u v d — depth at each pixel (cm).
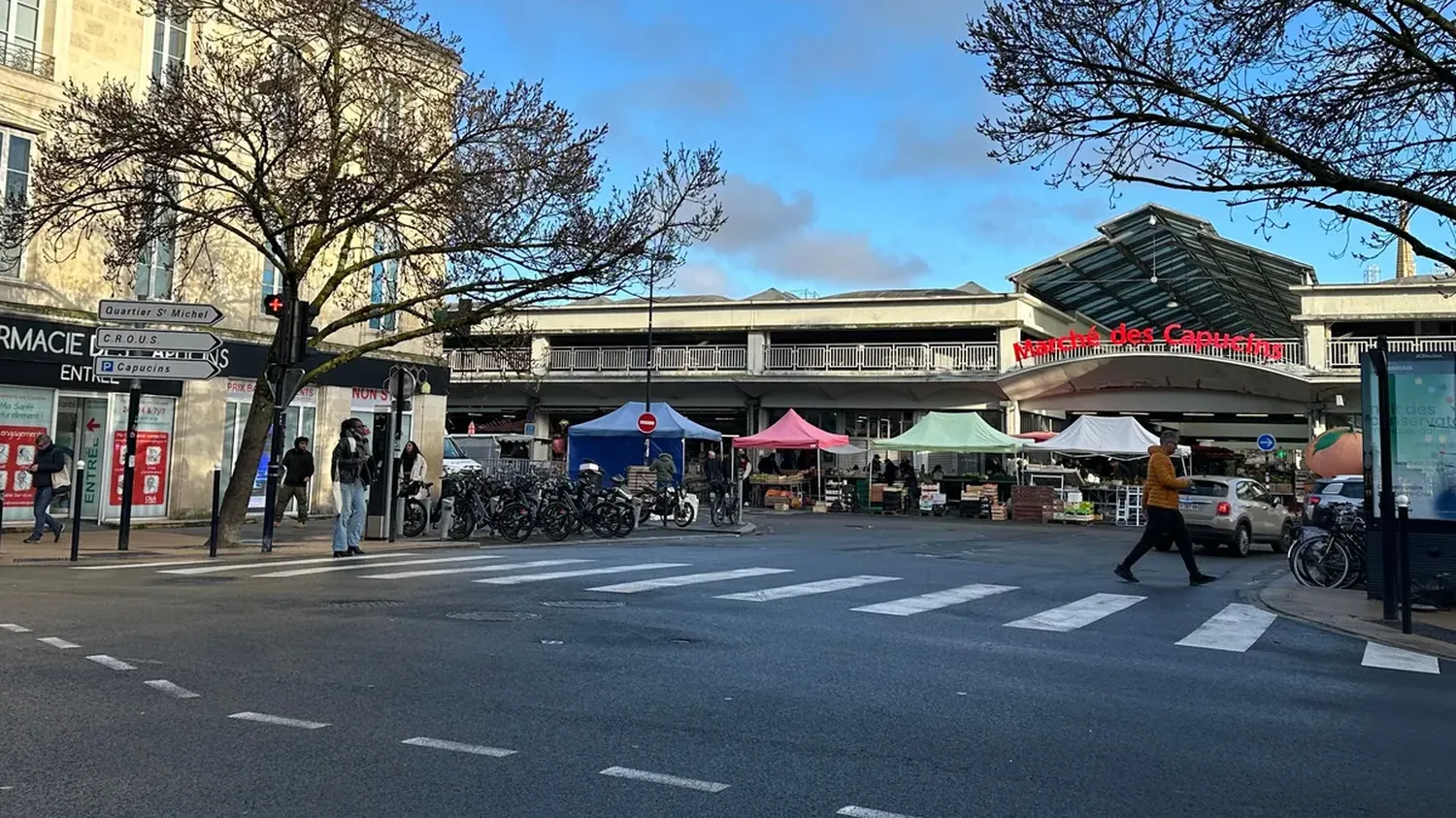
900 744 518
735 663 704
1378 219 984
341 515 1452
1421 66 976
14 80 1689
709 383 4078
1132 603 1089
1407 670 767
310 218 1611
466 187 1571
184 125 1446
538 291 1666
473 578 1153
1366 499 1152
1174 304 4531
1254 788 465
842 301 3947
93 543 1539
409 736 509
